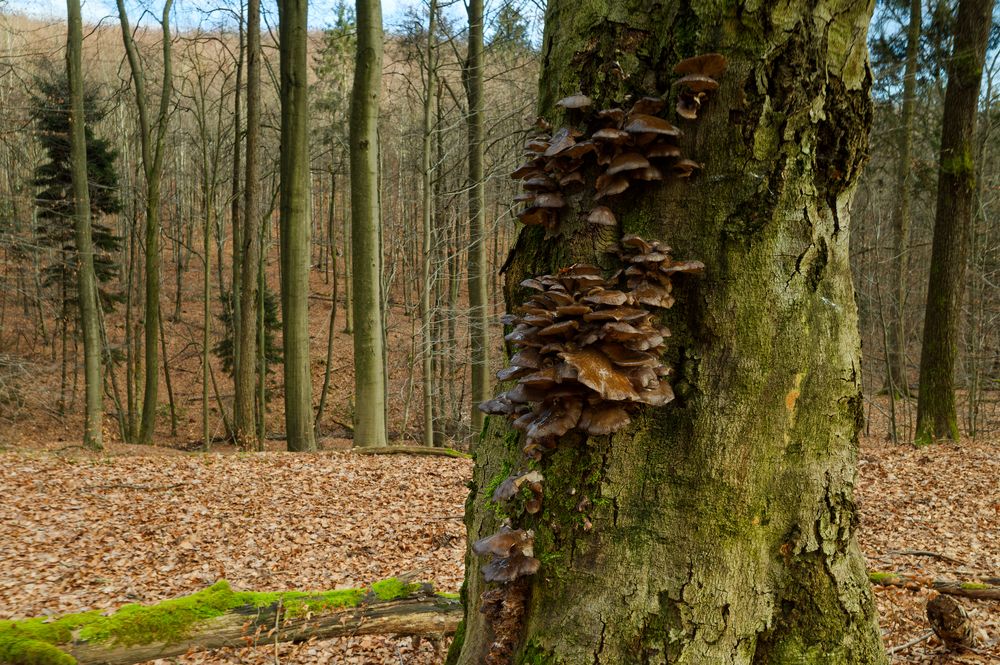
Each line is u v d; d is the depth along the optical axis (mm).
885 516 9125
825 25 2322
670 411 2373
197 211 36875
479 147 15906
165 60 18250
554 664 2309
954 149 12898
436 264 20703
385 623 4148
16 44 27641
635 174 2385
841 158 2443
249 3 16734
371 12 12898
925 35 13820
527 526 2533
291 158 14445
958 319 13422
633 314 2297
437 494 10938
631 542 2312
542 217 2701
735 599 2301
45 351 28031
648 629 2258
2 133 21281
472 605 2949
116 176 24250
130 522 8883
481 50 15844
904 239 16984
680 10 2365
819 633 2404
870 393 21094
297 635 3990
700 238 2375
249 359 18328
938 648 4695
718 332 2350
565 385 2375
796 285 2389
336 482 11234
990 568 7020
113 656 3619
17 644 3463
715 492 2307
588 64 2535
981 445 12883
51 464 11547
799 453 2404
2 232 18984
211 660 5285
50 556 7617
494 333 21750
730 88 2312
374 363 14031
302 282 14820
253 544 8484
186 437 24109
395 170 31625
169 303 33969
